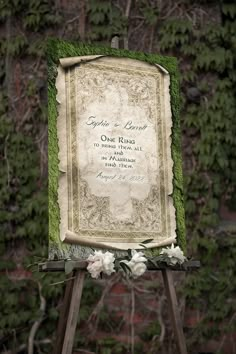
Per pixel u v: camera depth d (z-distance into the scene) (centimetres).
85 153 230
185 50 355
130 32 357
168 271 237
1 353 320
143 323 331
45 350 322
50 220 219
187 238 338
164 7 362
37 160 341
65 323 237
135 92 244
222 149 349
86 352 322
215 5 364
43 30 353
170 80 252
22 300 327
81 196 226
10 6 353
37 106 346
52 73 229
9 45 349
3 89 347
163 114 248
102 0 356
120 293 333
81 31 354
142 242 234
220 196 351
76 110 231
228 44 363
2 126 342
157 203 240
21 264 331
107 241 228
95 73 238
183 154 348
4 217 333
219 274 338
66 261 217
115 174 234
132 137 240
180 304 332
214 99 354
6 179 337
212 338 332
